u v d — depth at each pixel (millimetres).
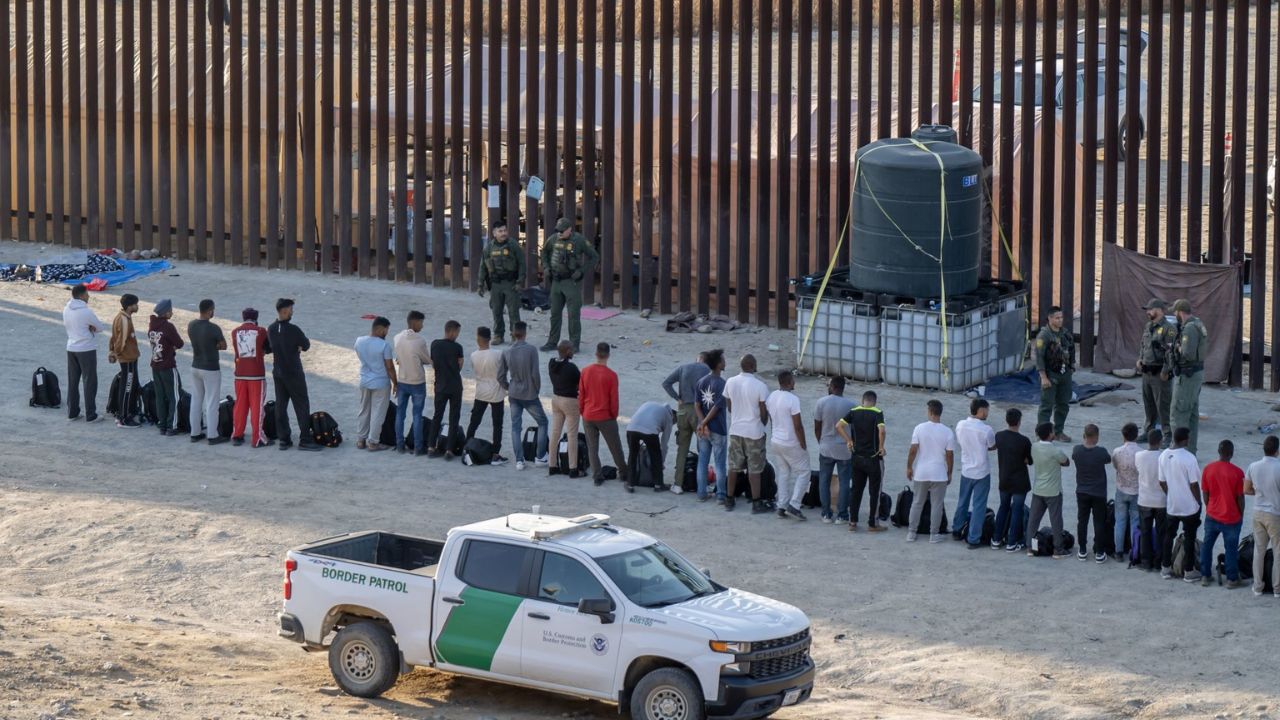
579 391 43906
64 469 45062
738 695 25969
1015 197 60094
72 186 74188
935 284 53125
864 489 43312
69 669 28266
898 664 31922
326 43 67938
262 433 48062
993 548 39031
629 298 64250
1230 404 52375
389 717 27219
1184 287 54719
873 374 54000
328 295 66188
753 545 39156
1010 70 57219
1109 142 55781
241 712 26641
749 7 60281
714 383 42031
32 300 64188
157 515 41031
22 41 73938
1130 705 29625
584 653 27016
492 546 28031
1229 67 96500
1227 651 32125
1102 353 55938
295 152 69875
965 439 38938
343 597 28812
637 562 27969
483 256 57500
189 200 73562
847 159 59562
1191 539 36125
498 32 65000
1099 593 35688
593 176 64500
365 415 47125
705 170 61844
